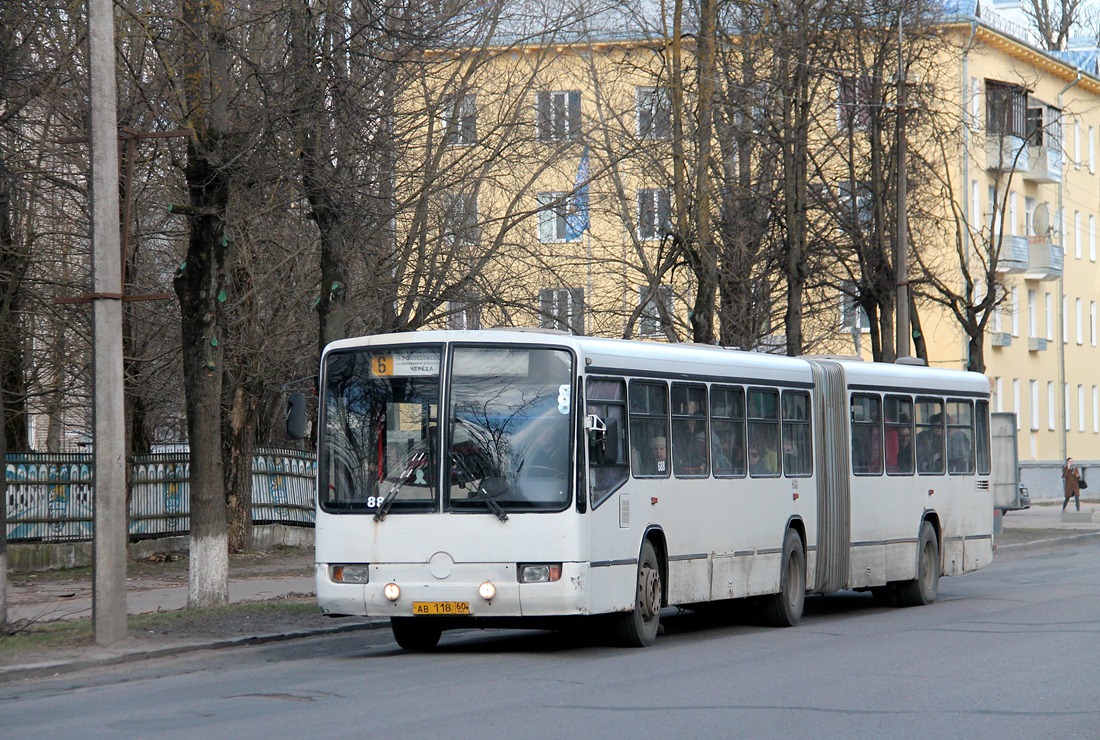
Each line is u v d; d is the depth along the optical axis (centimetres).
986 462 2886
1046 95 7425
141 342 3425
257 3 2612
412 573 1703
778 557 2186
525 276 3359
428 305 3109
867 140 4200
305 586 2880
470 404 1728
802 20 3403
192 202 2247
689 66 3312
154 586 2895
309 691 1455
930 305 5850
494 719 1252
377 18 2383
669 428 1930
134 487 3547
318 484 1766
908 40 3828
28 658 1730
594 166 3659
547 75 3688
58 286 3044
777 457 2216
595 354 1769
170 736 1181
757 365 2186
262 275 3241
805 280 3866
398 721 1245
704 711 1298
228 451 3700
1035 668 1600
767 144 3553
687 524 1955
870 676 1545
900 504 2552
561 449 1702
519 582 1677
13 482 3184
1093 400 8400
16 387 3259
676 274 4147
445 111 3231
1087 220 8344
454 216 3253
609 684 1484
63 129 2862
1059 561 3806
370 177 2842
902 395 2591
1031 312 7650
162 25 2625
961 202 6506
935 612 2412
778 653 1780
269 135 2295
